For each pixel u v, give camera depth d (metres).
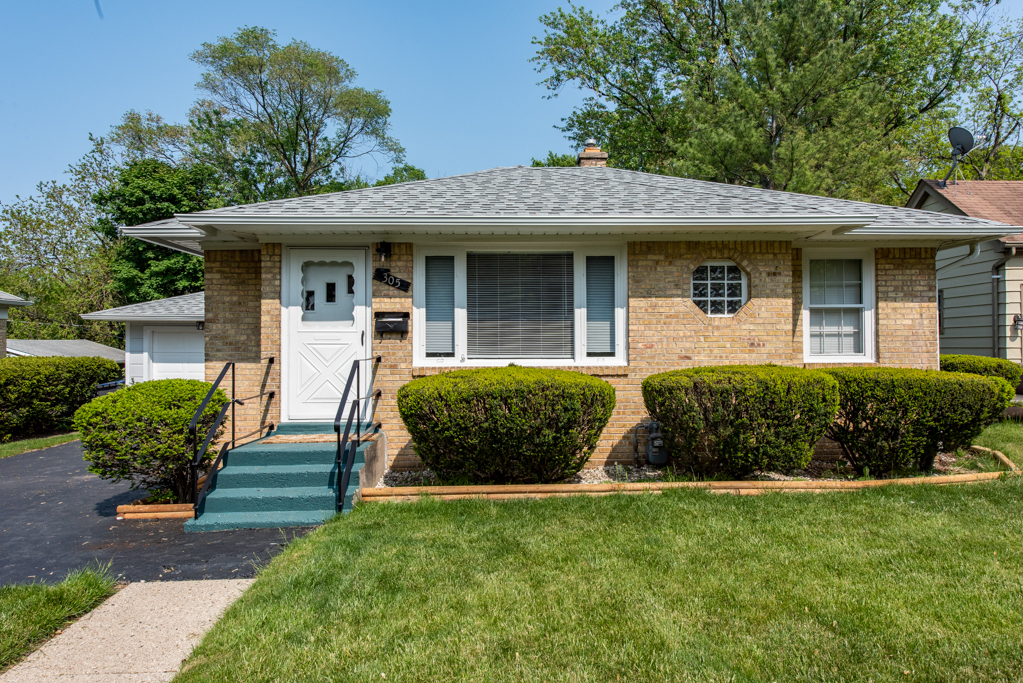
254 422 8.19
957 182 16.08
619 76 26.58
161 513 6.02
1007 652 3.10
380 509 5.66
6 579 4.40
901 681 2.88
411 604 3.72
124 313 15.29
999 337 13.28
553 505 5.68
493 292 7.91
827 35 17.80
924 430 6.61
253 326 8.31
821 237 7.99
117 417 5.68
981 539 4.69
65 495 7.00
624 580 4.02
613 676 2.96
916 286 8.53
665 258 7.74
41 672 3.12
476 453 6.16
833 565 4.23
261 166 32.41
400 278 7.61
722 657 3.09
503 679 2.95
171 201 26.39
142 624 3.67
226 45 30.34
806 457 6.32
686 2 24.42
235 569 4.56
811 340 8.59
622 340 7.82
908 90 23.84
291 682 2.94
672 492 6.00
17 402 11.68
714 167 18.34
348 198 7.99
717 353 7.69
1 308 14.95
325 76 32.22
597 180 9.49
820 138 16.81
